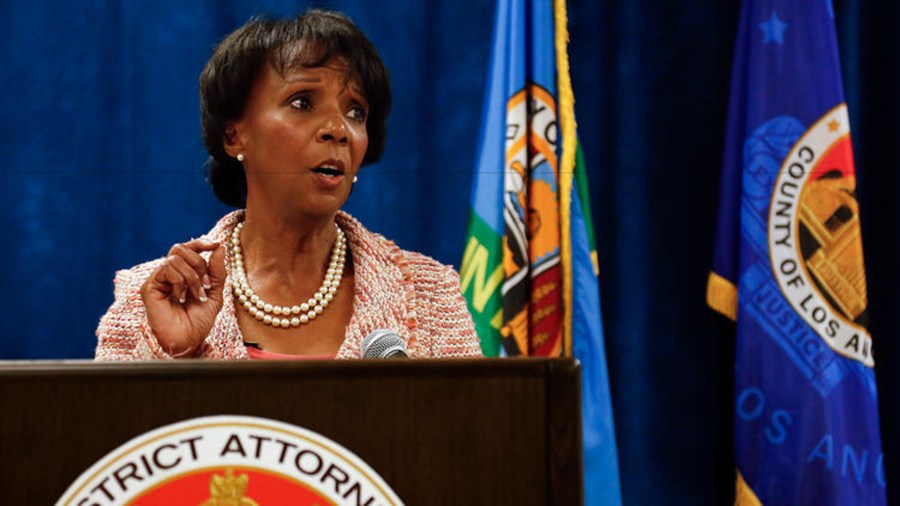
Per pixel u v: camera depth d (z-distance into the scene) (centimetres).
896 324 818
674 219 823
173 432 198
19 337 767
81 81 775
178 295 378
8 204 769
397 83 798
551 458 201
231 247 443
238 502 197
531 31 779
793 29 776
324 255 445
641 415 809
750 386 763
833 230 759
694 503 817
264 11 776
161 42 775
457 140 801
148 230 769
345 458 199
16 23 772
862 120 828
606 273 822
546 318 761
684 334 823
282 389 200
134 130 772
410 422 201
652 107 823
